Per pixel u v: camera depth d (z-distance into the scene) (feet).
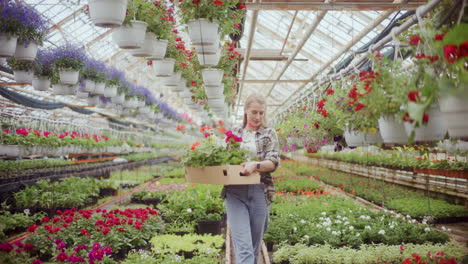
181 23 13.66
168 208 20.99
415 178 29.37
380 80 8.45
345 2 19.56
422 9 8.10
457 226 21.31
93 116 44.19
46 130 26.63
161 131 66.39
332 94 17.20
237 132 10.68
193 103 26.61
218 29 13.69
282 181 37.24
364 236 16.05
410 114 6.75
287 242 15.75
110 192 31.14
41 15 14.34
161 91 50.88
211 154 9.62
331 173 48.14
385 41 10.69
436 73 6.91
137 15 11.23
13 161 25.07
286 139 28.53
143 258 12.81
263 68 49.42
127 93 27.04
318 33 30.30
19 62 16.90
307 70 41.68
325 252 13.52
